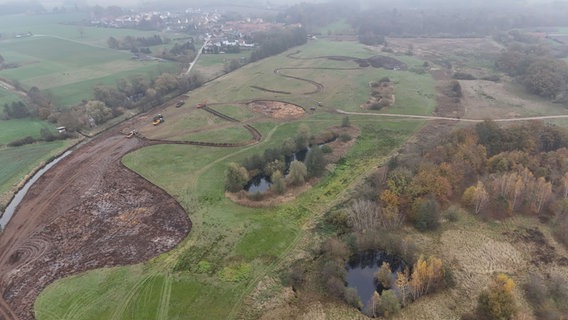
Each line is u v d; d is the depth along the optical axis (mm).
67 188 92688
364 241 69375
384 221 75312
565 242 70812
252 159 97000
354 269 68125
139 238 74938
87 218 81438
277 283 63562
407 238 71312
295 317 57562
